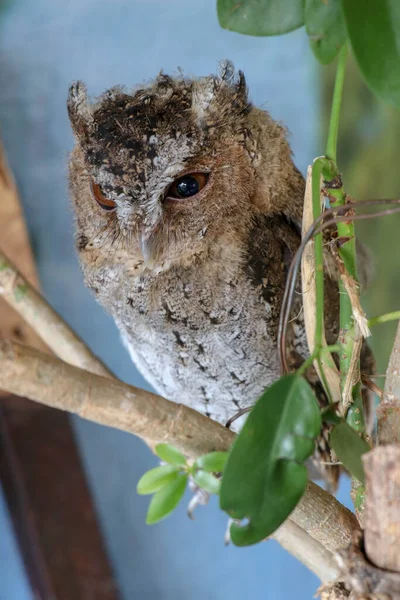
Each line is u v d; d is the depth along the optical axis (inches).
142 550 51.8
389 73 36.4
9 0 49.5
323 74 48.7
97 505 51.3
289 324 41.4
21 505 48.9
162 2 49.4
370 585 35.9
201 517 52.2
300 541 39.0
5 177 45.8
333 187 37.4
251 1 38.0
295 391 36.4
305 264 38.0
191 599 52.3
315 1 37.6
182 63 49.5
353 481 37.4
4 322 46.1
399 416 36.5
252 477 36.2
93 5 49.4
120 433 51.5
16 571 51.7
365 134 48.5
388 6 36.4
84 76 49.6
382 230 48.3
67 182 42.0
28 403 48.7
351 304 37.1
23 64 49.6
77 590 48.7
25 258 46.4
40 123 49.7
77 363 41.4
